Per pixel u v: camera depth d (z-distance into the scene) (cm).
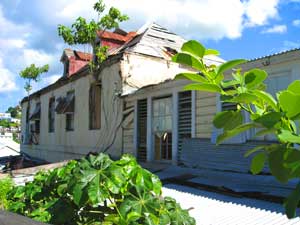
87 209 288
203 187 695
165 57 1416
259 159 107
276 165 86
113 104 1338
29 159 2047
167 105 1074
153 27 1560
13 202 365
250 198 598
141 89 1148
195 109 965
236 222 460
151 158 1116
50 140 2000
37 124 2280
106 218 269
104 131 1395
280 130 86
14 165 1741
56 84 1908
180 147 1004
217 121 104
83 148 1572
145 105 1185
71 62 1864
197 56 103
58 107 1777
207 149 873
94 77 1473
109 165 280
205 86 101
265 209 513
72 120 1752
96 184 262
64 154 1786
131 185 274
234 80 107
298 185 80
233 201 577
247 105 101
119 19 1508
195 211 523
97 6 1485
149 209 264
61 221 284
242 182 678
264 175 680
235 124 102
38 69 2434
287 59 697
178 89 1009
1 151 2556
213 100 905
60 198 299
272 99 94
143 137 1184
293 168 84
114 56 1333
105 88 1398
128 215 256
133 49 1376
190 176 791
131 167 293
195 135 955
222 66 102
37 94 2258
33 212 300
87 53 1917
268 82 746
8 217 178
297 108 83
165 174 859
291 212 77
